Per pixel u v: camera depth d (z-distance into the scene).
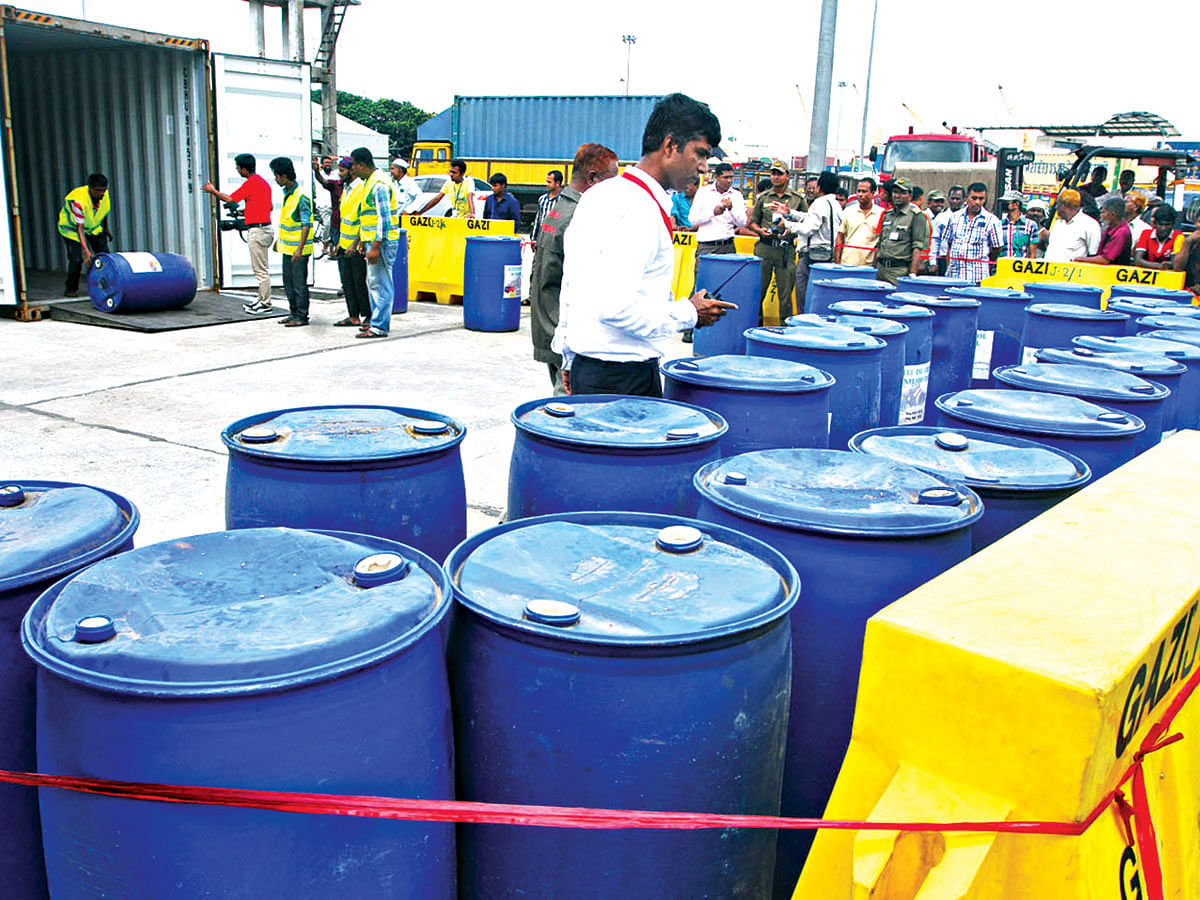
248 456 2.39
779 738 1.86
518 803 1.75
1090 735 1.23
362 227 10.40
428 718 1.63
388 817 1.48
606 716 1.65
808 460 2.50
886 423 4.61
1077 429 2.95
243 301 12.36
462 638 1.80
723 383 3.21
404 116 79.88
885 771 1.43
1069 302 6.25
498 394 7.93
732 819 1.39
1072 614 1.45
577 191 5.71
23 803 1.80
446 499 2.55
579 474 2.62
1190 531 1.85
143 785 1.40
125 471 5.59
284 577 1.66
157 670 1.38
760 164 24.14
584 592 1.77
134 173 13.24
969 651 1.31
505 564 1.87
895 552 2.10
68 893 1.54
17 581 1.69
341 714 1.46
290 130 13.24
